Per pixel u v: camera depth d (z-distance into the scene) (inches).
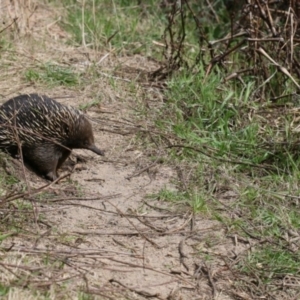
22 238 383.2
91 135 467.8
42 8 692.1
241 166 475.5
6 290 335.6
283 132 512.7
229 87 576.7
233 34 649.0
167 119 529.7
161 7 727.1
